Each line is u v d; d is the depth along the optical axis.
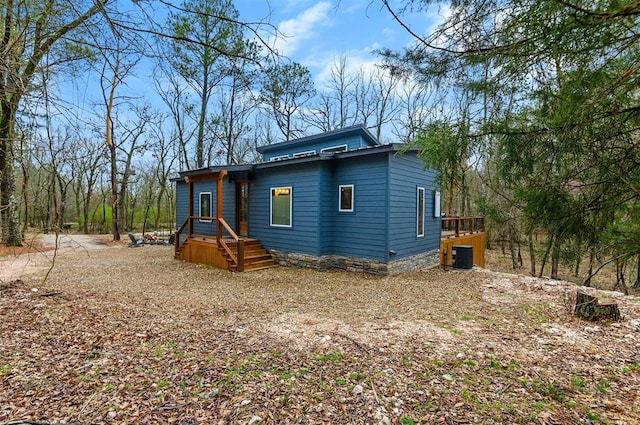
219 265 9.05
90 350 3.33
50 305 4.66
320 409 2.44
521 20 1.80
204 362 3.16
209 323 4.44
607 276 10.84
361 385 2.79
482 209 5.98
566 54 1.80
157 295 6.09
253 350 3.51
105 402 2.43
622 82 1.74
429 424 2.28
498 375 3.01
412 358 3.36
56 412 2.29
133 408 2.38
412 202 8.91
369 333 4.11
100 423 2.18
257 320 4.64
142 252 12.42
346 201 8.69
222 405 2.46
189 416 2.31
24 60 3.56
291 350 3.53
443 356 3.42
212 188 12.30
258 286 7.00
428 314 4.99
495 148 2.46
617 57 1.79
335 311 5.15
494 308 5.34
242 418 2.31
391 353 3.48
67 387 2.62
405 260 8.62
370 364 3.21
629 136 1.95
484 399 2.60
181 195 14.48
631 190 2.01
